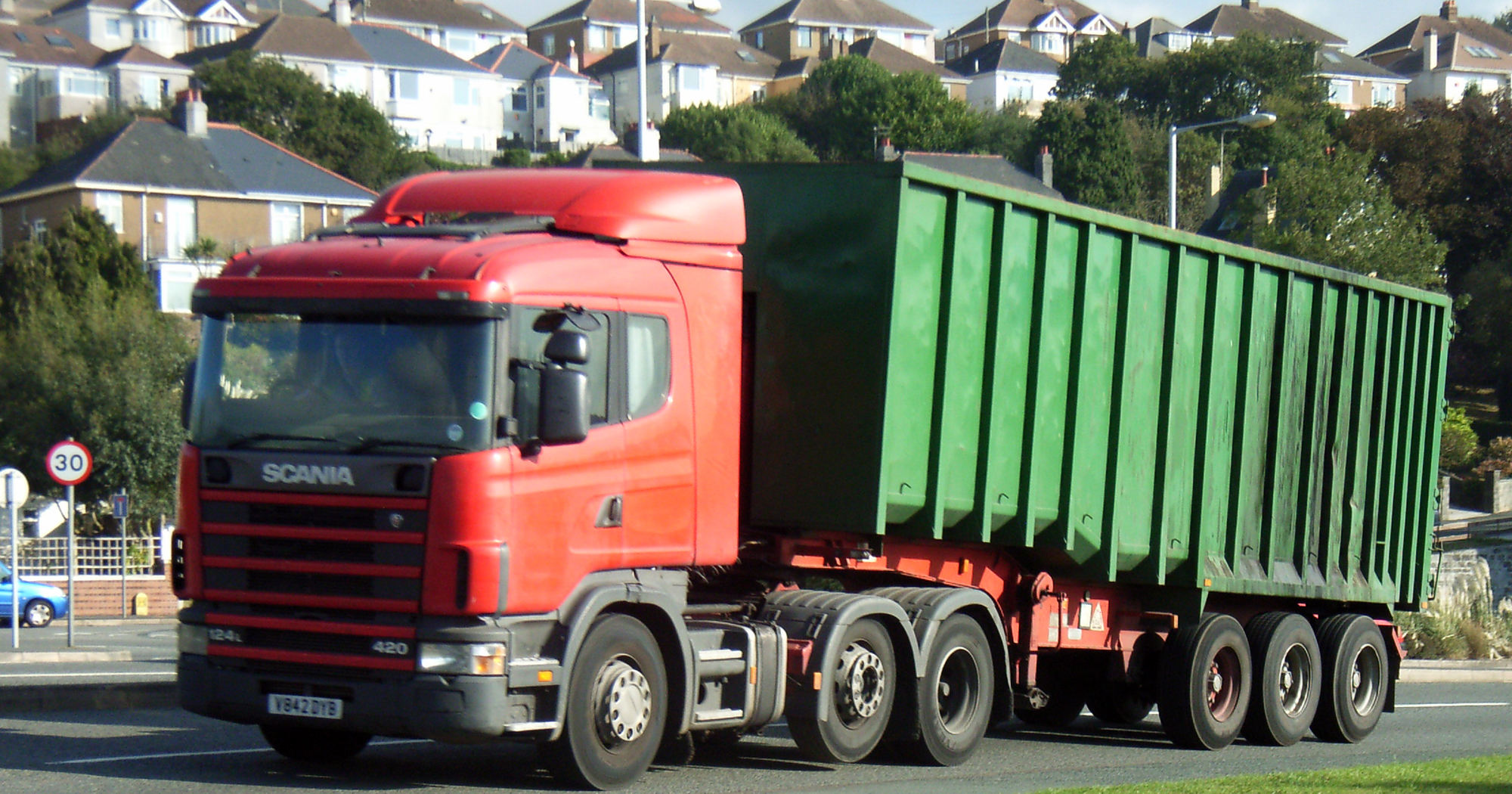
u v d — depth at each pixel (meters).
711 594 12.75
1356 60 166.88
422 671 10.20
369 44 136.38
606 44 166.00
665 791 11.55
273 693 10.64
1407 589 19.62
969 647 13.69
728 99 157.12
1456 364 90.06
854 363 12.62
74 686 15.95
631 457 11.23
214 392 10.90
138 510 50.50
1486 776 12.53
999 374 13.62
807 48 166.50
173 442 50.78
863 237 12.62
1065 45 176.38
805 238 12.87
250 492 10.63
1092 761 14.68
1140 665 16.30
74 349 52.19
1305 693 17.22
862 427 12.55
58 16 140.88
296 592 10.52
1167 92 127.31
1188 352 15.75
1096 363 14.67
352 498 10.36
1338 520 18.03
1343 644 17.73
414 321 10.48
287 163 85.50
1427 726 19.67
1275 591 17.03
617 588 11.05
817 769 13.00
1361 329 18.19
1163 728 16.16
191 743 13.46
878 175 12.59
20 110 123.12
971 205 13.28
